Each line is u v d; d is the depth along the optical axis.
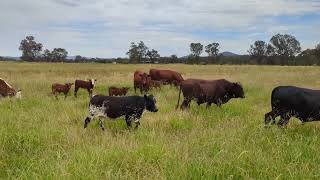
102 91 22.56
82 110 13.47
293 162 7.43
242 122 11.45
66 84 19.66
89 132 10.62
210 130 10.16
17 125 10.26
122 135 10.34
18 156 8.45
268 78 36.88
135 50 119.88
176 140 9.17
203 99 14.76
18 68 54.53
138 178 6.70
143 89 21.41
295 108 10.62
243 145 8.37
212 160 7.13
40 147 8.80
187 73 45.75
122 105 11.16
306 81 33.44
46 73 41.97
